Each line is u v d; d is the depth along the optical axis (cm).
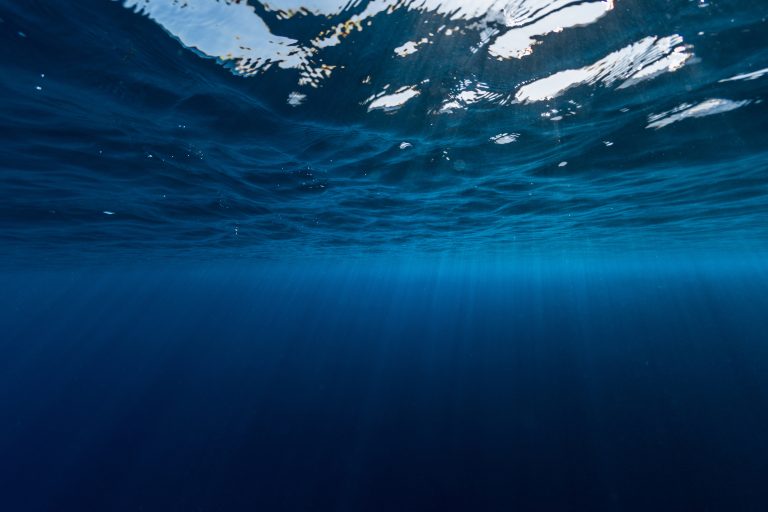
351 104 542
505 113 581
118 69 458
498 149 736
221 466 1424
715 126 639
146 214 1210
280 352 3478
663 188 1048
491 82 496
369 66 461
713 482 1025
